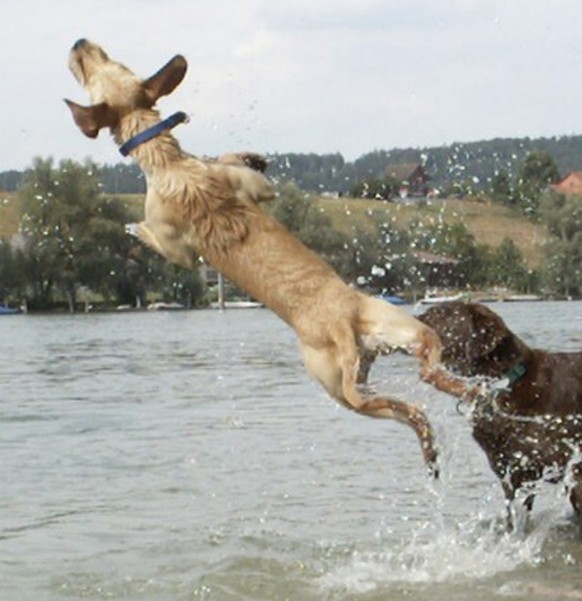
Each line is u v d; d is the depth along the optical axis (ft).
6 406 53.01
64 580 23.26
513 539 26.58
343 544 26.07
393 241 114.01
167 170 21.68
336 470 34.35
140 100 22.06
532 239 149.79
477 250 143.33
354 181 116.37
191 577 23.44
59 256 189.16
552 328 101.55
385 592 22.68
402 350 21.33
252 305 214.28
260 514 28.91
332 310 21.34
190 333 128.06
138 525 27.89
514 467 27.68
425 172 104.22
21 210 189.06
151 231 22.16
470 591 22.80
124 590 22.61
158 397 56.03
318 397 54.19
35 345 109.60
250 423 44.98
